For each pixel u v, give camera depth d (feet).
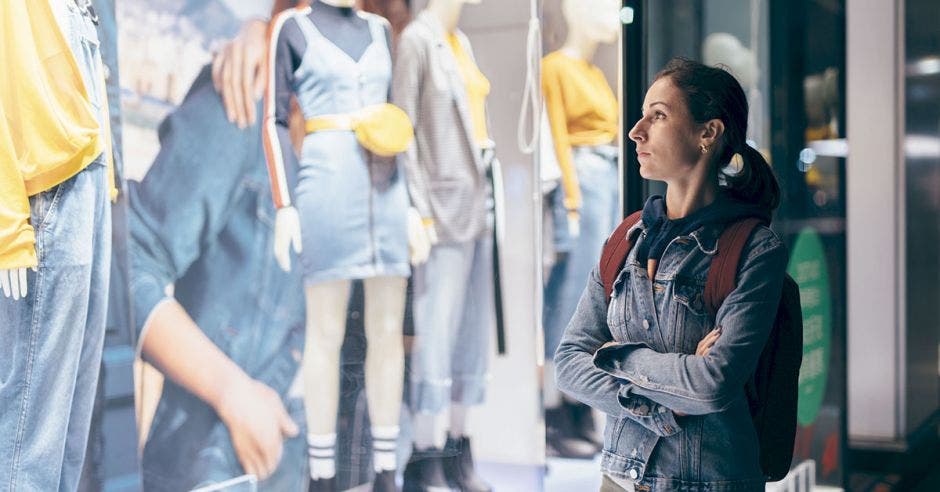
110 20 8.13
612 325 5.13
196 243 9.14
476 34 12.38
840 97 14.99
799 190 13.96
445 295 12.03
